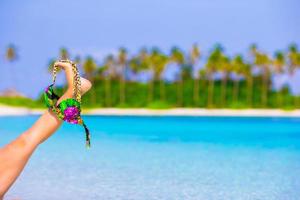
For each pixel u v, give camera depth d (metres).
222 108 66.62
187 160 12.84
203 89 72.00
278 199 7.91
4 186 4.16
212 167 11.51
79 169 10.93
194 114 57.88
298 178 10.00
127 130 25.45
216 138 20.38
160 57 69.44
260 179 9.84
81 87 3.94
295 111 60.34
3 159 4.13
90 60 72.56
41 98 64.69
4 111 46.22
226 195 8.17
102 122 35.34
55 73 3.99
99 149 15.52
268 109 63.91
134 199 7.70
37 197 7.77
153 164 11.95
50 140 18.69
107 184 9.04
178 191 8.45
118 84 74.25
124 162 12.26
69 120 3.91
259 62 69.00
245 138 20.39
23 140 4.16
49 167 11.20
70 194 8.04
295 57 68.25
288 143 18.12
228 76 73.50
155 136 21.27
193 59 70.06
